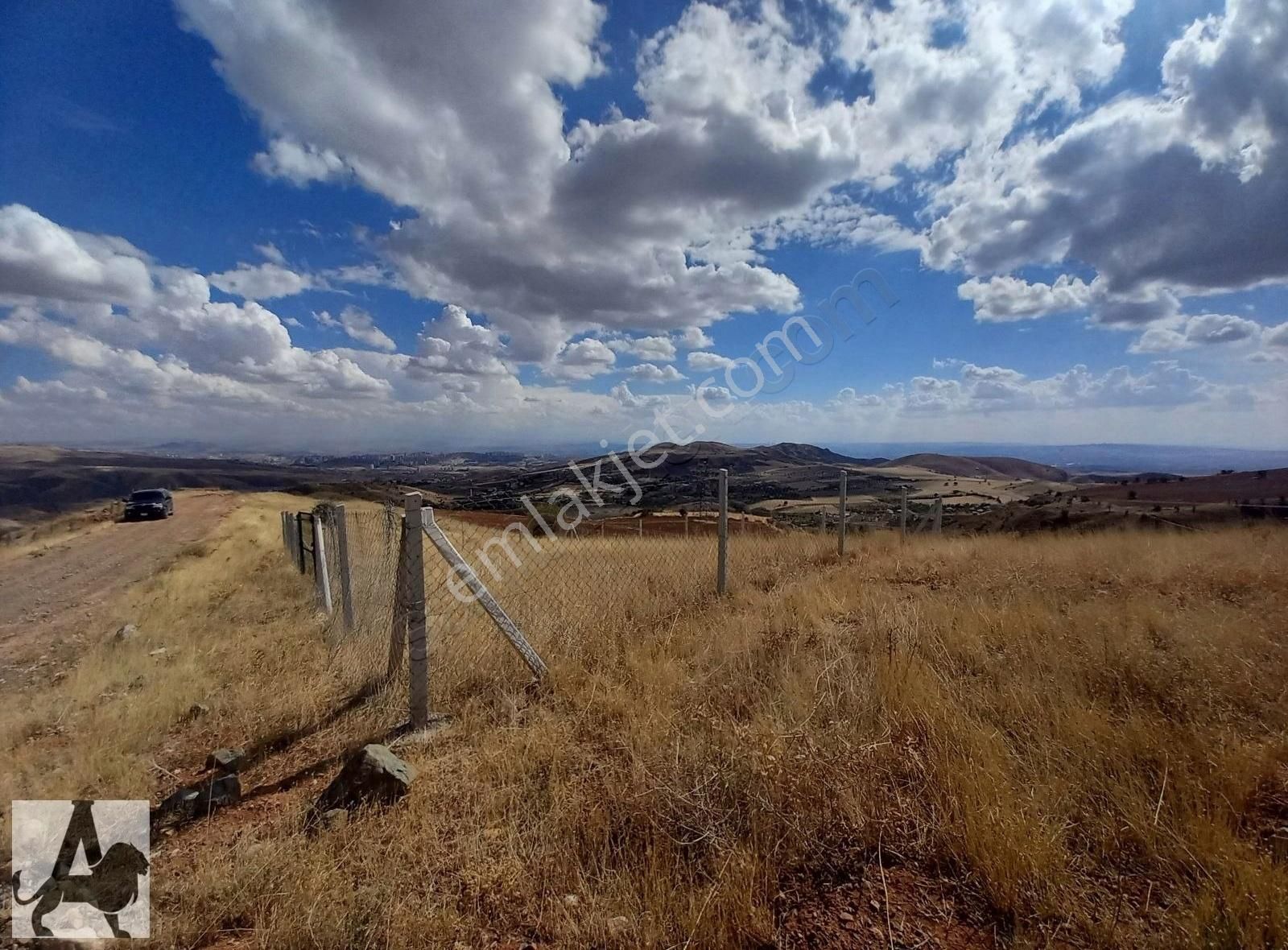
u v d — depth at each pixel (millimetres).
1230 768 2188
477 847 2105
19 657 6582
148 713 3793
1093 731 2480
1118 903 1697
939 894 1812
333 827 2262
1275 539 7742
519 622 4367
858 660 3496
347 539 5180
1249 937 1509
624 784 2383
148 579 11297
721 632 4207
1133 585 5270
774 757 2277
